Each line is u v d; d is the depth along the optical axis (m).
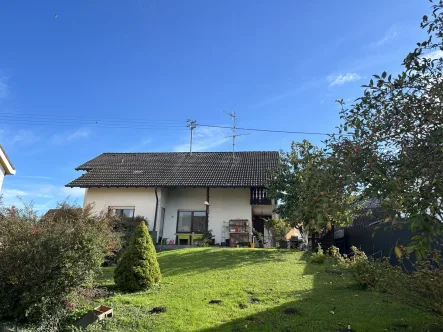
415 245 2.74
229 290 8.41
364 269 8.44
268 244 20.03
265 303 7.43
